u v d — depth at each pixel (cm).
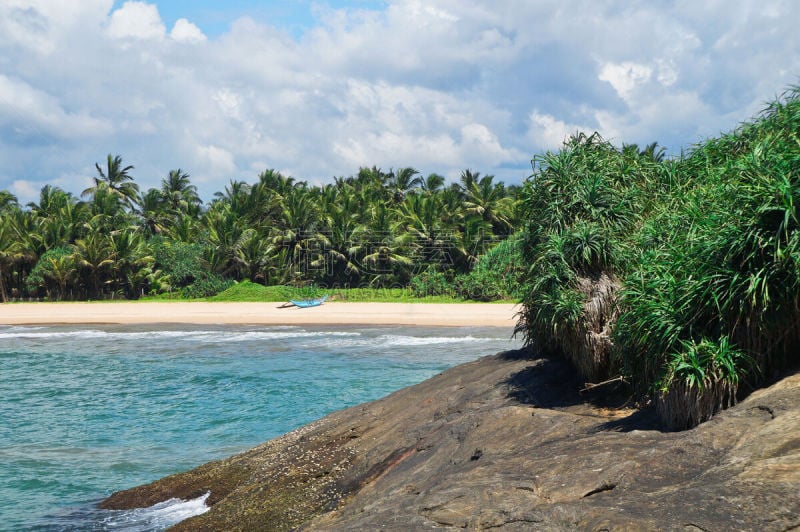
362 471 877
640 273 740
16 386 2111
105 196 6825
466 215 6538
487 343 3064
